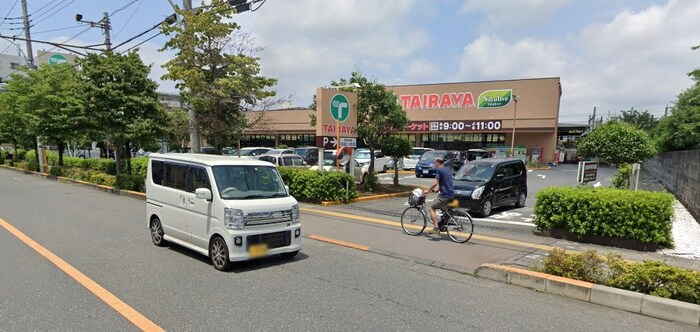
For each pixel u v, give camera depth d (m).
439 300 4.75
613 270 4.97
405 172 26.86
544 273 5.29
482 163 11.72
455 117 36.31
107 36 20.11
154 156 7.39
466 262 6.34
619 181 11.95
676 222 9.77
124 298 4.61
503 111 34.38
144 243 7.30
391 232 8.52
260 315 4.21
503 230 8.98
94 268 5.72
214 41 12.55
